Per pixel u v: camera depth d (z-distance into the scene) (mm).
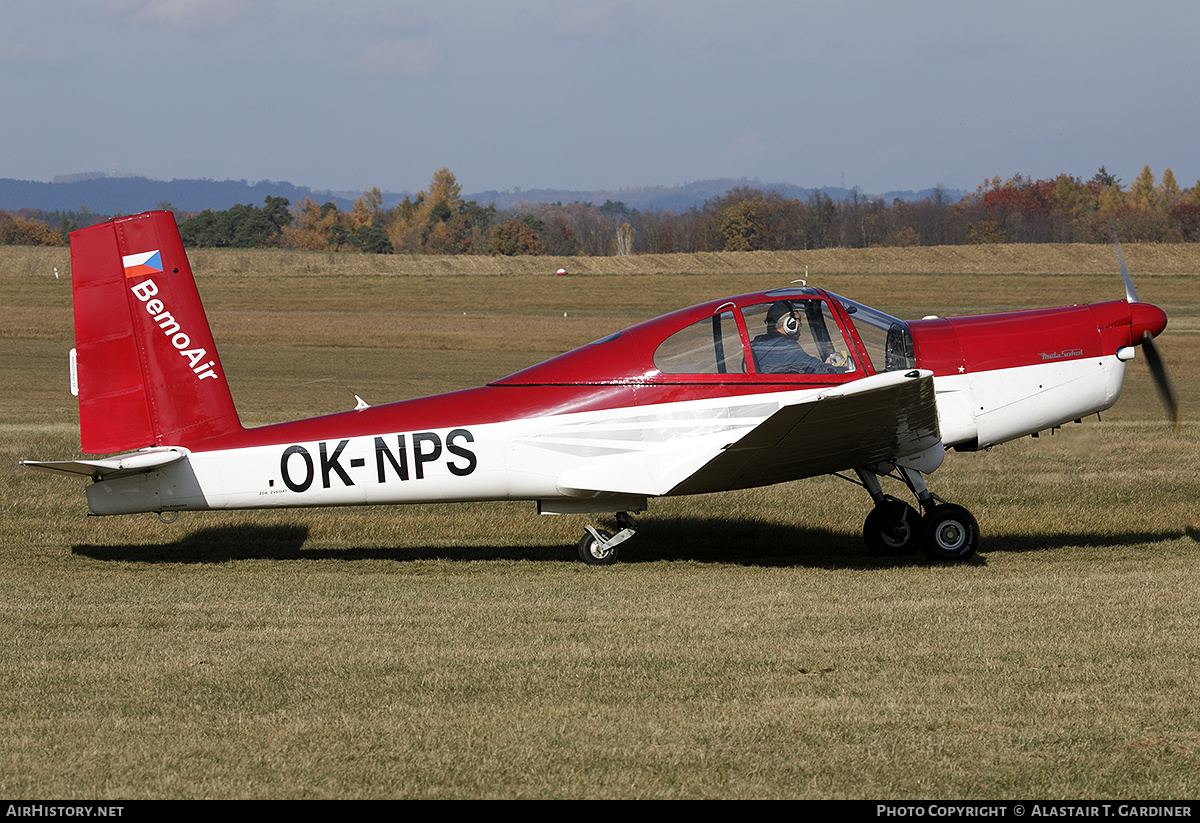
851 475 40156
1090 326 28172
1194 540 29359
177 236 26422
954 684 15656
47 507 33281
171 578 25172
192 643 18594
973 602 21078
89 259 26125
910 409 23750
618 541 27062
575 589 23406
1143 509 33562
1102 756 12977
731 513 34000
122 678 16422
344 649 18078
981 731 13797
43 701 15305
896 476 28562
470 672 16578
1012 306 189625
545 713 14617
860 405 22812
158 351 26328
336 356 103312
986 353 27609
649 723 14180
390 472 26281
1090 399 28125
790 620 19781
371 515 33281
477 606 21516
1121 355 28203
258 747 13438
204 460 26312
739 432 25922
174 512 26625
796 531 31797
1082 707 14602
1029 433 28141
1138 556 27266
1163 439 48344
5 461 40719
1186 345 109938
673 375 26016
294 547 29781
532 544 30531
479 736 13758
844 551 29047
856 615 20109
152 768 12781
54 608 21516
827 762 12852
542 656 17422
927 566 26594
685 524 32500
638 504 27172
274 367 92125
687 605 21344
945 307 187750
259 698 15383
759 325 26125
